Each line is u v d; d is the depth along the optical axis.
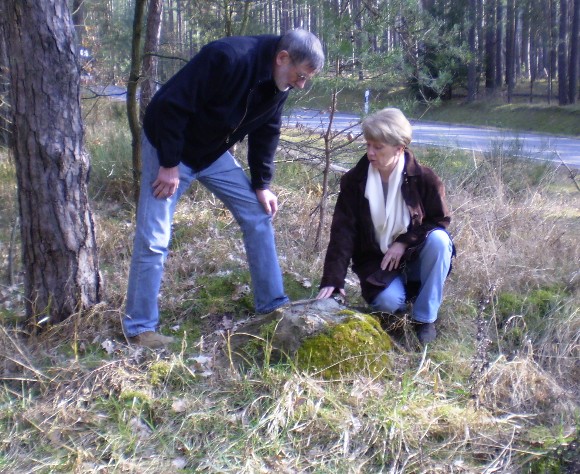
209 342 4.06
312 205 6.38
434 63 6.28
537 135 20.28
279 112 4.07
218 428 3.24
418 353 3.89
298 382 3.40
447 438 3.21
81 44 10.70
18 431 3.26
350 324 3.68
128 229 5.93
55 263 4.07
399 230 3.99
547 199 6.71
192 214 6.24
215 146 3.94
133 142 5.21
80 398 3.43
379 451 3.12
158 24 6.76
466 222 5.51
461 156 9.29
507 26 31.56
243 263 5.10
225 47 3.61
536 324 4.25
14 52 3.86
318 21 5.61
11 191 6.66
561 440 3.18
